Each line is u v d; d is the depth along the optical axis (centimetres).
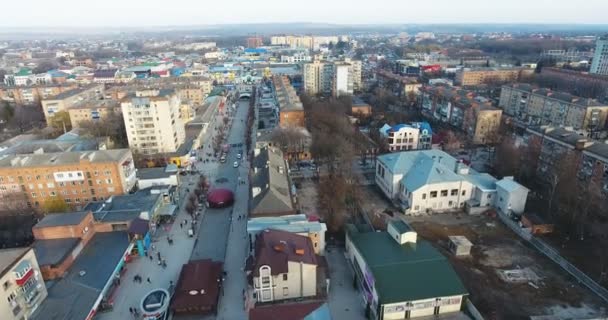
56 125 18988
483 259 8462
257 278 6994
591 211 9888
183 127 16750
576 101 17275
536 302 7125
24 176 10881
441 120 19938
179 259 8788
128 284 7944
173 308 6931
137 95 15300
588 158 11294
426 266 6969
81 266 7906
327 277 7775
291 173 13562
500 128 16625
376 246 7656
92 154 11369
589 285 7512
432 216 10438
